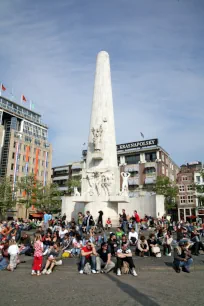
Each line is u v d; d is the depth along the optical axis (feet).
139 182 201.98
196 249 44.98
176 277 31.71
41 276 32.40
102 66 100.12
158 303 21.53
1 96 224.53
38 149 229.66
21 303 21.34
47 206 169.48
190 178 193.47
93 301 21.99
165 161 211.82
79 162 247.09
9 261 37.11
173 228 80.18
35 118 254.88
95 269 34.17
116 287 26.84
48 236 45.78
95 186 88.48
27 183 161.17
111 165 91.30
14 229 55.16
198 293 24.61
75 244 45.70
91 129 95.61
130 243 51.13
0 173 202.80
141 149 209.67
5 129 221.87
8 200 157.48
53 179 260.62
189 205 188.44
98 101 97.25
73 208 96.32
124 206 94.58
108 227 71.77
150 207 89.45
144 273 33.99
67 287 26.84
